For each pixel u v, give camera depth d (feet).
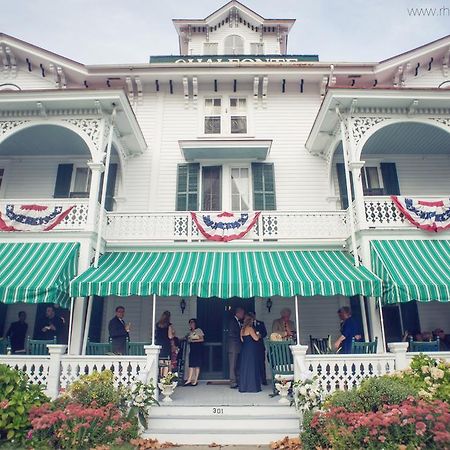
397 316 40.37
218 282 29.60
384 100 36.81
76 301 32.45
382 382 23.04
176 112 48.62
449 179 45.78
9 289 28.66
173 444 24.07
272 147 46.80
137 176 45.50
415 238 34.60
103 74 47.78
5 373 23.75
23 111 38.45
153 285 29.58
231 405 26.73
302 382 24.89
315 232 38.60
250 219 38.73
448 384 23.26
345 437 19.01
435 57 49.08
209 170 45.98
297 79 48.49
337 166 45.78
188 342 37.17
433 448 17.95
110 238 38.47
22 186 45.75
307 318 41.50
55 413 21.77
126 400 24.97
